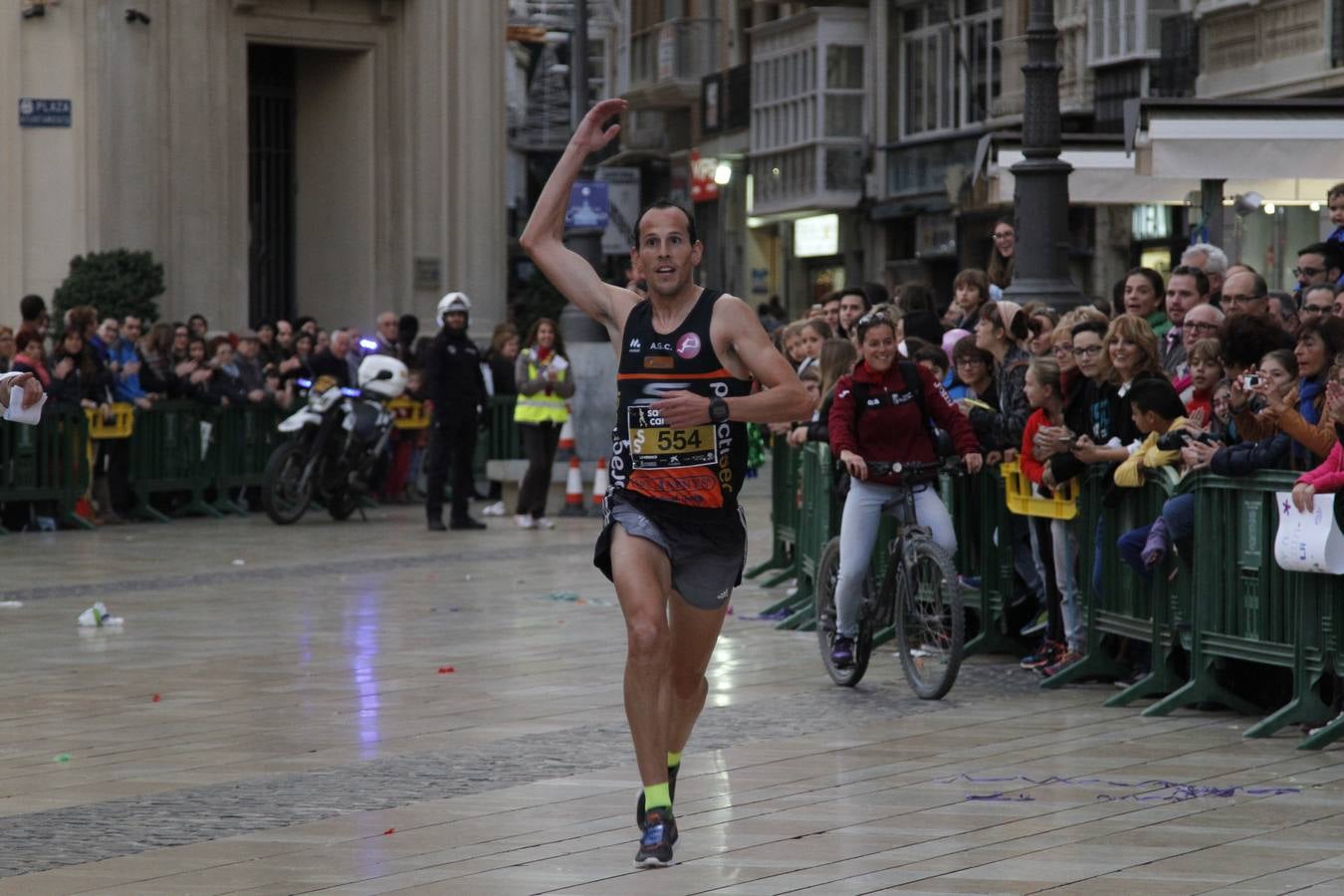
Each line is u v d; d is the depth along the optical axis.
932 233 65.69
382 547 30.20
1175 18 49.31
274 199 44.97
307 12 43.19
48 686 17.31
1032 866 10.60
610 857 10.96
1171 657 16.00
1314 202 28.72
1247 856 10.76
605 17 96.44
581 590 24.58
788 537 24.75
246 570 26.80
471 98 45.03
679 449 10.69
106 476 34.19
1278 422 14.06
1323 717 14.39
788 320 76.44
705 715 15.68
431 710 15.97
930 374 17.06
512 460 37.78
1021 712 15.73
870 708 16.02
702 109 83.06
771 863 10.76
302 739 14.74
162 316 41.25
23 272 41.12
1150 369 16.53
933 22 65.81
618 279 50.38
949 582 16.09
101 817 12.12
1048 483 16.78
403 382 34.81
